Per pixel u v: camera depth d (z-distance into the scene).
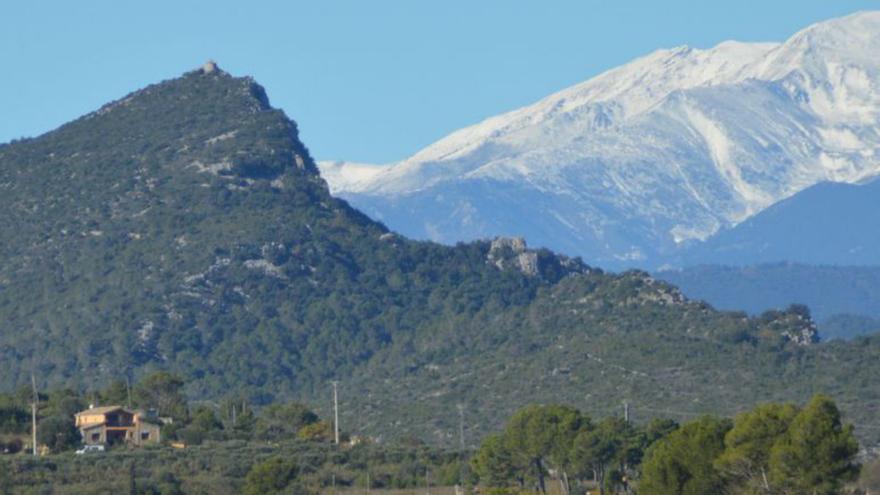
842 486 174.00
